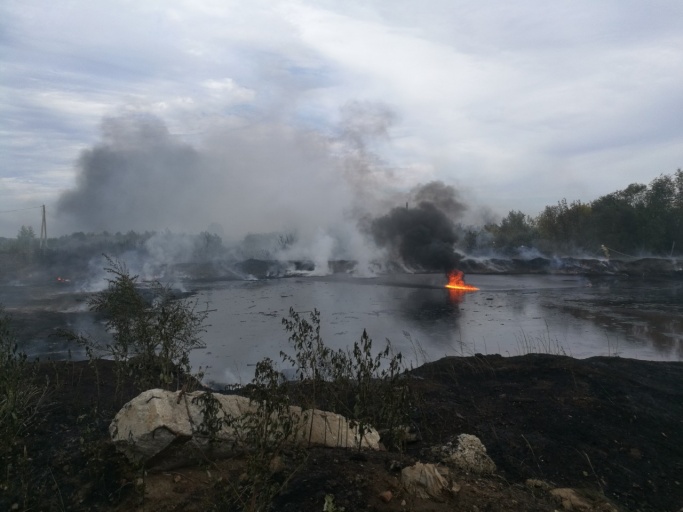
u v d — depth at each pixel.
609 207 54.53
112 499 3.21
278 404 3.67
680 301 22.70
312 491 3.24
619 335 14.45
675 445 5.35
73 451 3.80
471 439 4.59
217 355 11.40
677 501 4.26
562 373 7.62
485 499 3.47
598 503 3.87
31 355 10.58
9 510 3.03
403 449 4.61
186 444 3.58
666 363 9.24
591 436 5.31
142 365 5.33
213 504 3.04
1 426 3.54
